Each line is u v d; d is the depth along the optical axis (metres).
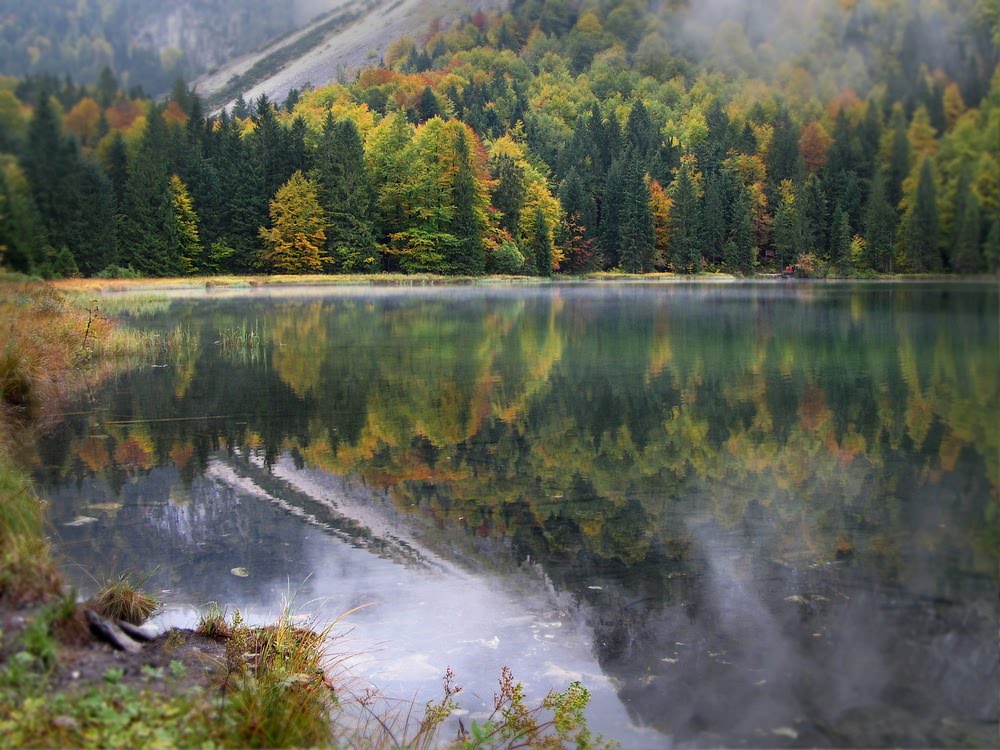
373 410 8.28
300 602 3.54
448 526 4.63
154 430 7.27
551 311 22.31
